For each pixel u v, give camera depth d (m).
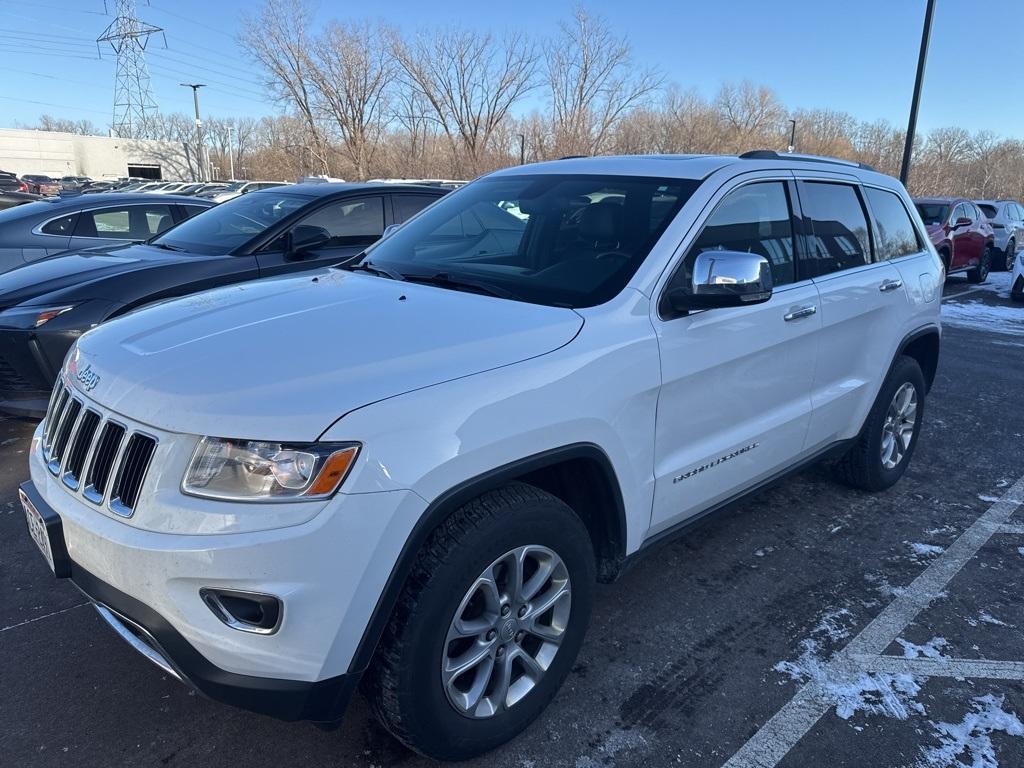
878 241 4.15
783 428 3.37
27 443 5.03
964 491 4.62
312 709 1.96
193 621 1.89
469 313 2.53
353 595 1.92
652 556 3.73
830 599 3.37
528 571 2.46
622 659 2.90
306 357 2.15
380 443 1.94
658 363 2.65
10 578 3.41
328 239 5.86
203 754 2.39
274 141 50.53
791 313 3.28
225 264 5.39
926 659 2.94
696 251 2.94
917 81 16.19
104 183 39.88
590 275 2.82
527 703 2.42
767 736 2.51
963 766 2.39
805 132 56.88
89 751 2.40
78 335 4.67
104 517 2.05
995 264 18.14
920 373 4.54
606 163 3.54
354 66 44.75
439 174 47.09
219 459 1.90
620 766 2.37
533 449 2.25
